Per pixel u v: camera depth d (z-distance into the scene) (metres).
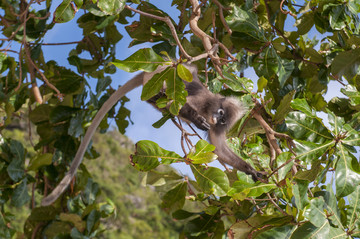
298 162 4.34
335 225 3.71
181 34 5.42
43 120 6.59
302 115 4.03
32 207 6.54
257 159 4.70
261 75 4.89
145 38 5.54
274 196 4.63
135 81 4.89
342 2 4.95
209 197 4.52
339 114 5.33
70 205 6.28
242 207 4.54
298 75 5.40
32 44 6.35
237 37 4.89
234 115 4.77
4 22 6.51
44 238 6.34
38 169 6.16
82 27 6.22
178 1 6.14
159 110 4.56
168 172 4.50
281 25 5.44
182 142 4.38
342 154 3.85
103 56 6.74
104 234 17.56
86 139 5.04
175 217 4.46
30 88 7.11
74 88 6.48
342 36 5.52
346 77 4.85
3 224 5.80
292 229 3.62
